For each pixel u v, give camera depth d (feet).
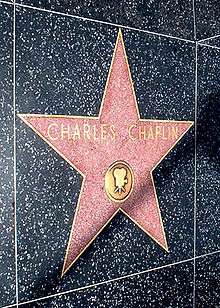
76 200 4.26
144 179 4.73
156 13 4.79
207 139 5.26
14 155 3.90
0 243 3.84
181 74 5.00
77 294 4.28
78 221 4.27
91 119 4.33
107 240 4.47
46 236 4.09
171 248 4.97
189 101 5.08
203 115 5.21
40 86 4.03
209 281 5.33
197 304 5.22
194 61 5.12
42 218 4.06
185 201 5.08
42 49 4.03
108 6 4.44
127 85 4.57
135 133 4.64
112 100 4.47
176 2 4.95
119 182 4.53
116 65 4.50
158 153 4.83
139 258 4.71
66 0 4.17
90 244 4.35
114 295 4.53
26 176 3.97
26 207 3.97
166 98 4.88
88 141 4.32
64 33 4.16
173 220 4.98
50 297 4.11
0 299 3.84
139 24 4.66
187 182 5.09
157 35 4.80
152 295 4.82
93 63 4.34
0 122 3.83
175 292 5.01
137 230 4.68
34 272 4.02
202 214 5.24
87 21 4.30
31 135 3.99
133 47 4.62
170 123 4.92
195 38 5.12
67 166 4.20
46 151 4.07
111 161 4.48
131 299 4.66
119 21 4.51
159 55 4.82
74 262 4.25
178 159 5.00
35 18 3.99
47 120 4.07
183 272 5.08
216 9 5.32
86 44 4.30
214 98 5.32
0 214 3.84
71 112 4.21
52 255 4.12
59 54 4.13
